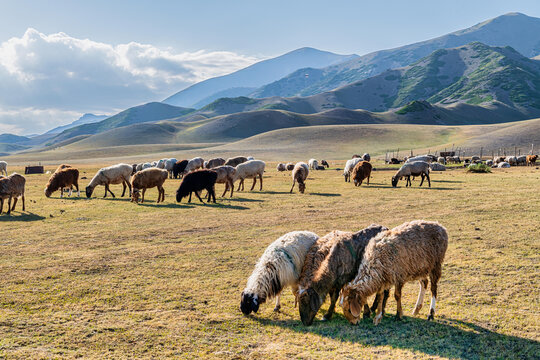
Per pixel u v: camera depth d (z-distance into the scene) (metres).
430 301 9.35
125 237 15.97
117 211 21.64
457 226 16.33
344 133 173.00
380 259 7.95
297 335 7.89
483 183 29.95
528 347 7.18
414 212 19.67
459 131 171.50
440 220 17.56
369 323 8.36
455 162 65.00
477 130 168.38
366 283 7.97
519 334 7.64
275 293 8.80
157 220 19.22
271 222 18.31
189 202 24.58
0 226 18.05
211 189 24.34
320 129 181.75
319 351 7.24
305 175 28.36
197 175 24.02
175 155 134.88
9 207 21.08
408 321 8.37
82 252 13.83
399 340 7.57
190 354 7.19
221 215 20.23
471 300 9.25
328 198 25.16
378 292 8.25
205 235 16.16
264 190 30.19
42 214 20.94
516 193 23.88
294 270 9.09
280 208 21.94
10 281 10.93
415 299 9.52
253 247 14.19
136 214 20.75
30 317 8.66
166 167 48.16
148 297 9.84
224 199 25.70
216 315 8.83
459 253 12.62
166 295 9.95
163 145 192.12
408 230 8.27
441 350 7.18
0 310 9.01
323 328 8.17
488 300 9.20
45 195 27.81
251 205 23.09
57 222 18.88
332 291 8.64
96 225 18.20
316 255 8.84
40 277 11.25
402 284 8.23
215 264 12.34
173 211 21.52
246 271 11.66
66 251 13.98
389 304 9.35
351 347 7.34
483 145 125.94
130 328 8.19
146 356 7.11
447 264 11.69
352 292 8.09
